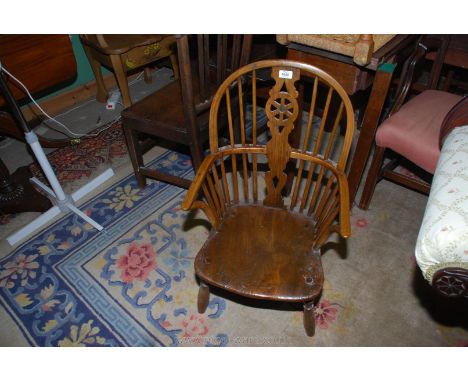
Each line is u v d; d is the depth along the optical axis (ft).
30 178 6.66
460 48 5.82
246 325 4.63
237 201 4.60
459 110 4.28
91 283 5.15
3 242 5.71
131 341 4.52
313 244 3.98
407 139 4.80
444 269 3.11
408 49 4.59
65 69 6.21
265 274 3.74
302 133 7.48
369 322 4.60
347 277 5.08
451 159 3.68
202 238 5.69
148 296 4.98
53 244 5.69
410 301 4.80
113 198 6.44
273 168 4.25
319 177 4.15
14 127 6.85
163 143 7.64
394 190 6.34
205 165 3.93
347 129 3.67
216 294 4.96
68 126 8.35
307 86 7.81
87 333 4.62
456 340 4.40
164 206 6.24
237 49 4.68
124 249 5.57
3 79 4.68
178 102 5.73
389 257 5.32
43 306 4.91
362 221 5.82
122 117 5.55
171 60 8.64
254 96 3.93
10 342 4.55
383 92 4.40
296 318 4.68
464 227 2.98
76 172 7.07
